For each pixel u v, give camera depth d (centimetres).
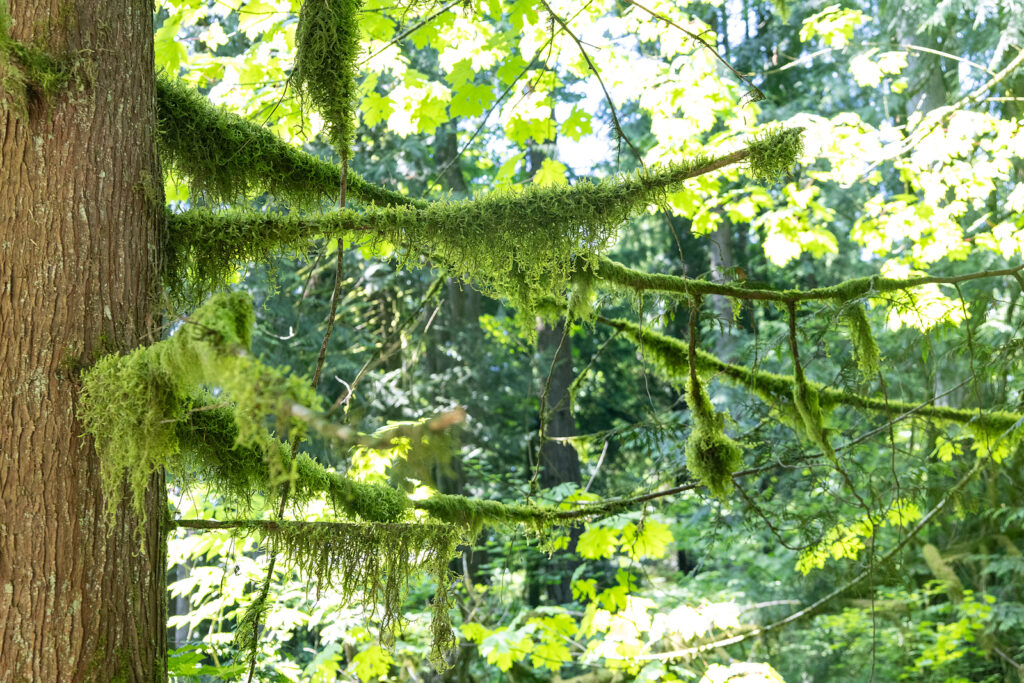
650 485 415
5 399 186
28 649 181
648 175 253
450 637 239
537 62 475
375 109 455
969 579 763
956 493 421
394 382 907
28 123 193
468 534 298
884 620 676
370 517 273
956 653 617
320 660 384
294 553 230
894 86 570
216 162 250
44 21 197
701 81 478
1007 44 563
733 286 338
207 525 223
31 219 191
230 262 232
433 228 246
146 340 203
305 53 238
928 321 388
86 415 185
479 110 427
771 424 409
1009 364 415
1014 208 438
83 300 192
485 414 1009
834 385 390
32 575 182
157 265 211
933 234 508
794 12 891
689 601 681
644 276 325
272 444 166
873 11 941
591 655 390
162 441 182
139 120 210
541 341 1041
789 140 249
